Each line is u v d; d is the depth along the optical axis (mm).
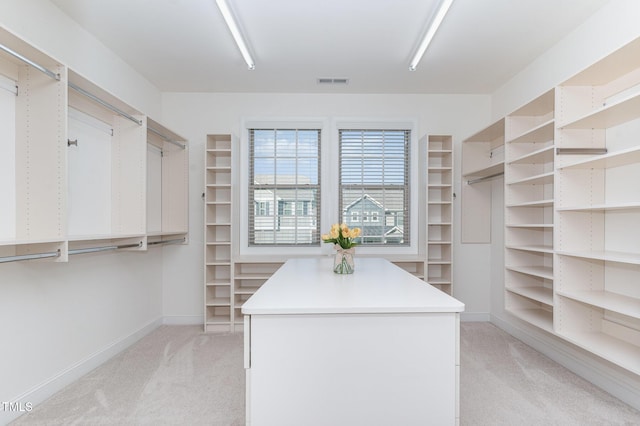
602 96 2355
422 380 1455
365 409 1441
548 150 2477
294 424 1438
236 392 2330
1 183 1909
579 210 2383
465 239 4074
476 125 4117
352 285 1903
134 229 2877
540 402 2195
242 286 3996
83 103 2561
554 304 2438
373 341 1448
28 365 2135
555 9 2457
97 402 2201
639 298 2184
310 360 1438
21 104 1980
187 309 4004
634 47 1843
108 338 2951
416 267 4031
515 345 3246
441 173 4121
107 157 2854
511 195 3094
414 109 4105
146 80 3678
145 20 2611
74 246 2521
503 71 3486
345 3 2408
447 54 3135
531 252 3154
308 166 4125
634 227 2205
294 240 4109
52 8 2391
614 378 2289
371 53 3121
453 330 1469
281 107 4078
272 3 2402
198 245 4012
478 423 1959
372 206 4137
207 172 3754
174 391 2344
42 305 2244
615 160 2088
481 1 2371
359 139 4133
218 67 3400
